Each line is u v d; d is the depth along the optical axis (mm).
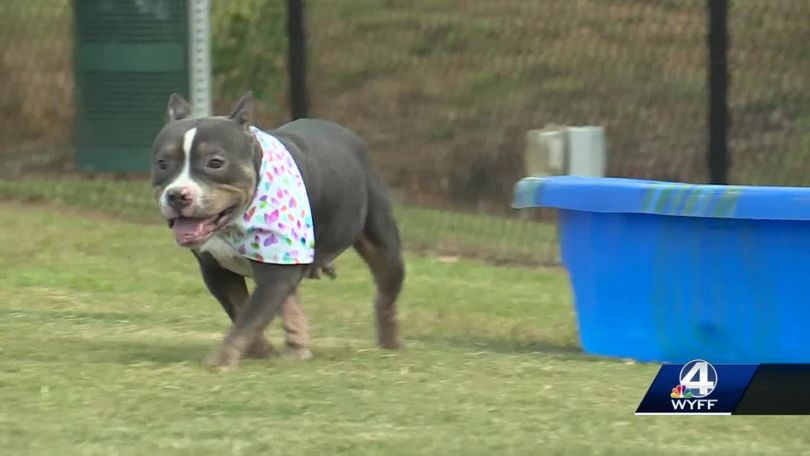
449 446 7273
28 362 9281
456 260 16250
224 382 8703
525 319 12703
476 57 21094
